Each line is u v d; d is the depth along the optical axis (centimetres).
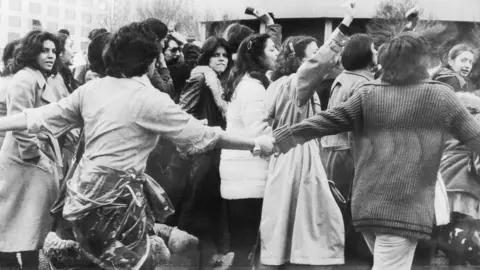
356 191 443
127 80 444
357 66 570
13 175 542
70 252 443
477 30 666
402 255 431
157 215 455
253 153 459
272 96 554
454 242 599
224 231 574
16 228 542
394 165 428
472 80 656
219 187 580
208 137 445
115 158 432
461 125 431
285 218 531
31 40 555
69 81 667
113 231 428
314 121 457
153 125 436
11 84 550
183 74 658
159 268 564
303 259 527
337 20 671
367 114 440
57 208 454
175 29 675
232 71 560
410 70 432
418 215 425
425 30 665
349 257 571
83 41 725
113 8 707
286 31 688
